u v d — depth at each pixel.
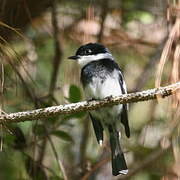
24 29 10.58
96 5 11.22
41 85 11.91
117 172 9.69
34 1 9.80
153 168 10.72
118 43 12.09
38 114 7.02
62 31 11.41
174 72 7.73
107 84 9.88
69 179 10.65
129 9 12.32
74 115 9.28
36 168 9.34
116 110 9.95
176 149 8.44
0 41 9.30
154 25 12.34
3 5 9.18
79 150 11.27
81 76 10.17
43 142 9.91
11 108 9.76
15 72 8.44
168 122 8.17
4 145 9.02
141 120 12.61
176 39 7.94
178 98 7.42
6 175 10.58
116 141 10.07
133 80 12.86
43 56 12.62
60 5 11.96
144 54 12.87
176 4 8.22
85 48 10.31
